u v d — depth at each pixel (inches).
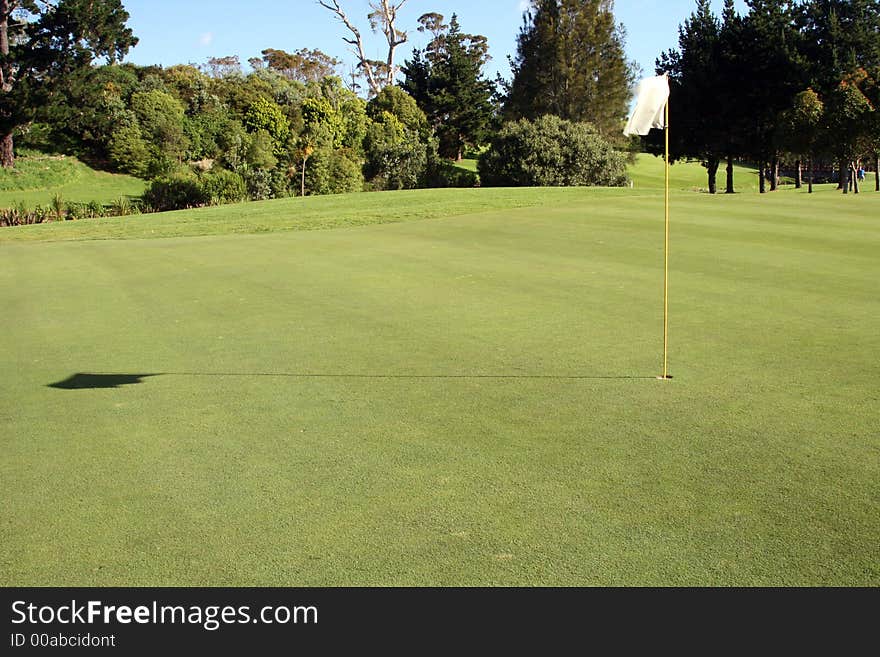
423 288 457.4
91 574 155.6
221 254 621.6
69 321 398.3
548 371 286.5
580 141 1947.6
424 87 2827.3
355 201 1224.8
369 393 265.3
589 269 508.4
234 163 1936.5
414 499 183.0
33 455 217.0
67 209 1355.8
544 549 159.3
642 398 252.5
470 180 2269.9
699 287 443.2
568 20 2367.1
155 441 225.3
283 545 163.8
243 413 248.2
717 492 182.5
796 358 296.8
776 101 1747.0
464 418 237.8
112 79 2193.7
